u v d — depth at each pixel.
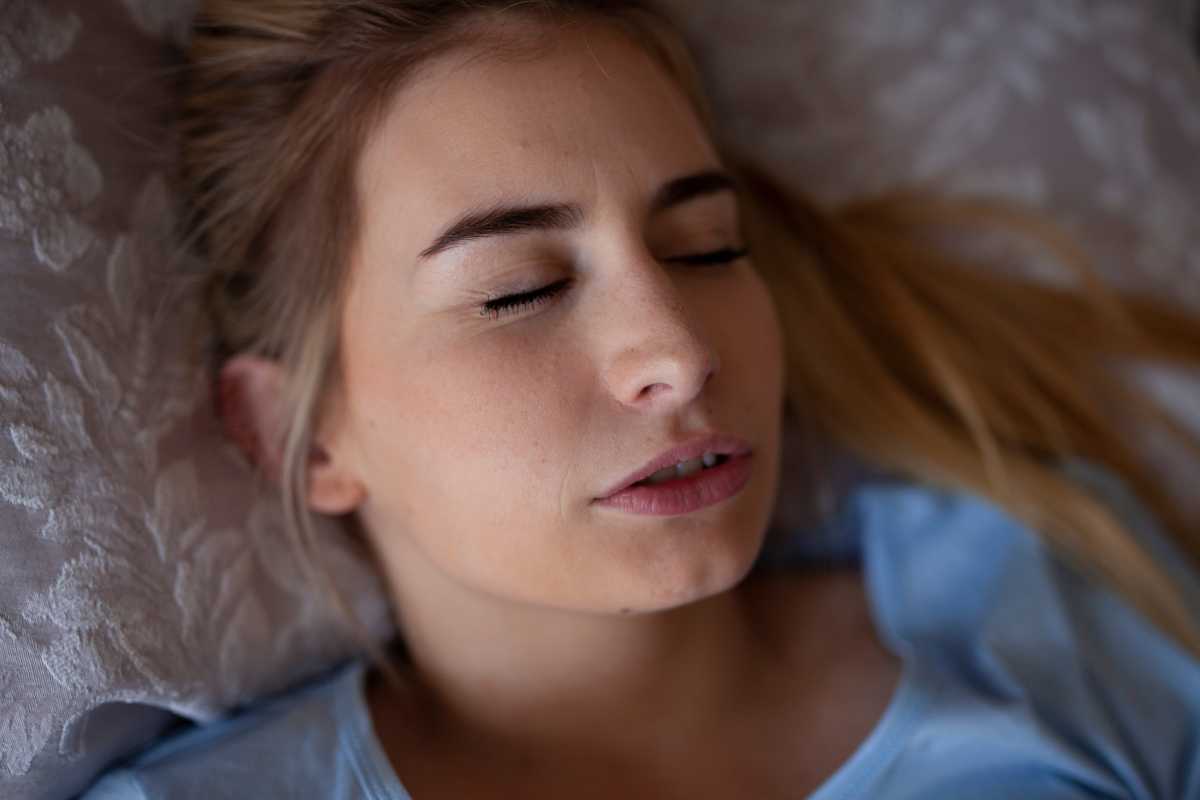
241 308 0.92
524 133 0.76
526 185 0.75
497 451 0.76
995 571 1.04
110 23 0.87
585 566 0.78
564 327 0.77
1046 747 0.90
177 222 0.90
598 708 0.91
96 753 0.84
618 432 0.75
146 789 0.82
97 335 0.83
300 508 0.91
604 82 0.78
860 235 1.10
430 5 0.80
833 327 1.09
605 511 0.77
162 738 0.91
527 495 0.77
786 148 1.12
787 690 0.96
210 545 0.88
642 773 0.90
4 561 0.76
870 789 0.89
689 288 0.81
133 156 0.88
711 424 0.77
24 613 0.76
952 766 0.90
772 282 1.10
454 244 0.76
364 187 0.80
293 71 0.85
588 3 0.82
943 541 1.06
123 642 0.80
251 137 0.87
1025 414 1.10
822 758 0.91
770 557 1.10
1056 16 1.15
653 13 0.93
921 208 1.11
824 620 1.04
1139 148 1.13
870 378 1.09
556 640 0.89
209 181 0.90
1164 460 1.11
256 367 0.91
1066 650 0.98
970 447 1.07
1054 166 1.11
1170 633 1.01
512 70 0.77
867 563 1.08
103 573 0.80
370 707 0.92
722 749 0.92
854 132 1.12
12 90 0.80
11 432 0.77
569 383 0.76
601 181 0.76
